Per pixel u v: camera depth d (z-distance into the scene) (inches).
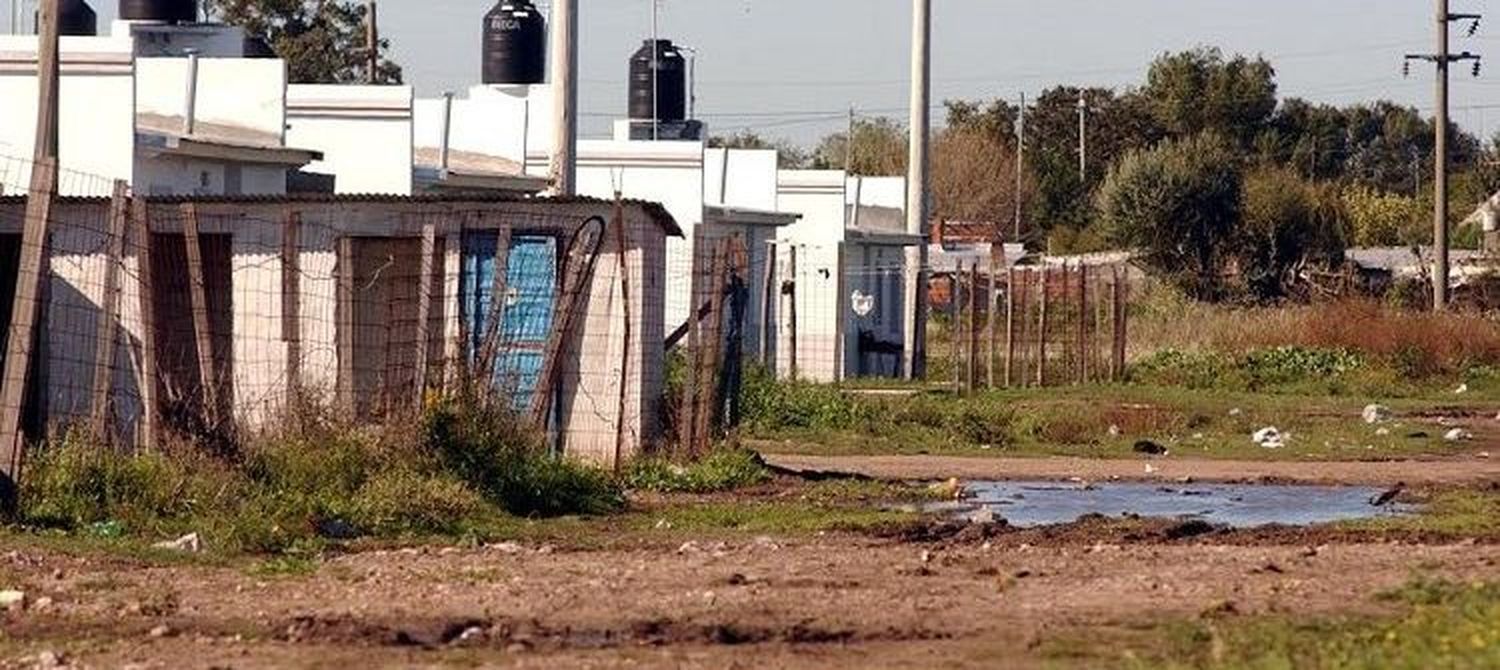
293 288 3272.6
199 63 4881.9
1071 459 4079.7
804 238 6963.6
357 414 3080.7
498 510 2832.2
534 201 3511.3
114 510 2566.4
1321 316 7071.9
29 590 2037.4
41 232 2546.8
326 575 2155.5
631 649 1691.7
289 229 3282.5
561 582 2081.7
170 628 1801.2
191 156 4409.5
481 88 6378.0
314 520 2576.3
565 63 4207.7
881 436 4463.6
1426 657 1519.4
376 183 5152.6
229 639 1752.0
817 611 1873.8
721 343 3767.2
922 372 6525.6
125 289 3427.7
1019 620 1820.9
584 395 3538.4
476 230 3503.9
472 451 2906.0
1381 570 2177.7
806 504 3112.7
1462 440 4653.1
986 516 2930.6
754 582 2075.5
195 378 3491.6
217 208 3508.9
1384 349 6850.4
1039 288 6875.0
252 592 2027.6
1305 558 2301.9
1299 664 1540.4
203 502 2603.3
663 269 3705.7
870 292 7416.3
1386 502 3289.9
